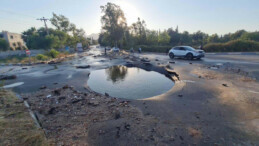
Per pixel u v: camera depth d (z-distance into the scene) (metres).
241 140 2.68
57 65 14.31
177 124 3.26
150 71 11.62
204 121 3.38
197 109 4.02
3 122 3.35
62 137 2.83
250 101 4.40
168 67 11.09
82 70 11.45
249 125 3.15
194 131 2.98
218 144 2.59
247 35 31.91
